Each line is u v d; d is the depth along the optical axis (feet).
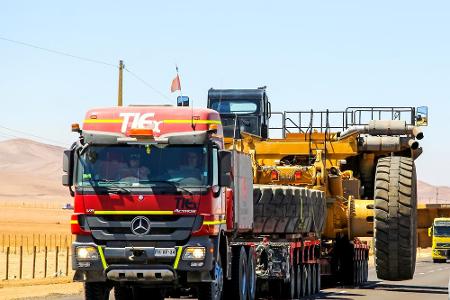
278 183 147.43
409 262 141.69
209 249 89.97
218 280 94.73
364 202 151.94
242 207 109.19
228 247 98.32
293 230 128.36
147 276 89.81
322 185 147.43
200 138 90.68
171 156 90.94
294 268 129.59
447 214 378.53
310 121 155.43
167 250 89.61
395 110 154.92
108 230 90.43
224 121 152.66
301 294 134.10
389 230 140.77
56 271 223.10
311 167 147.95
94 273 90.53
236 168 105.60
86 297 94.12
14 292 145.18
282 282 126.00
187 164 90.68
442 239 328.70
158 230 90.07
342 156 154.51
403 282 184.65
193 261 89.45
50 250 341.62
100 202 90.38
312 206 137.28
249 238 123.24
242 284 105.81
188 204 89.92
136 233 89.92
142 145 90.99
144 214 89.92
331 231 153.17
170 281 90.38
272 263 122.83
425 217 378.94
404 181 141.18
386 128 154.20
